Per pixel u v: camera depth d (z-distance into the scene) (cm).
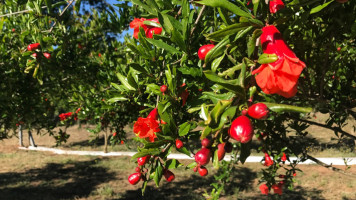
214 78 28
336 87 86
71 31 121
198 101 42
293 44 54
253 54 30
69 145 586
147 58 47
